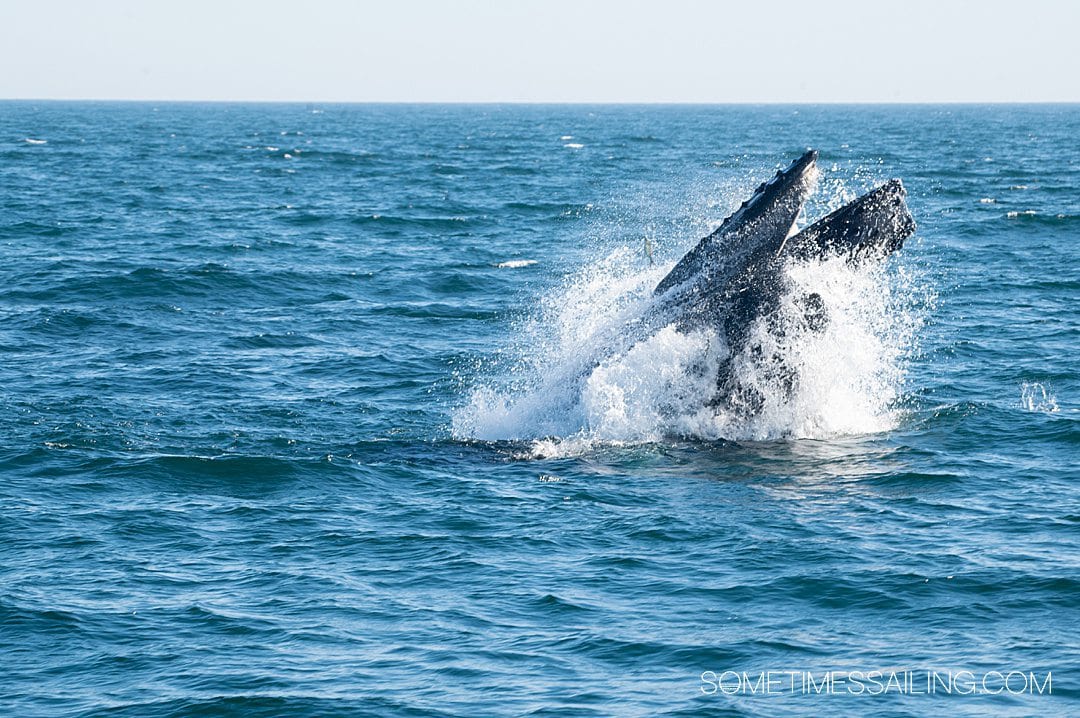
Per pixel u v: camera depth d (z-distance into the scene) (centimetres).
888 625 5253
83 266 15800
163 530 6438
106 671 4875
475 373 10162
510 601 5544
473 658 4978
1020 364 10212
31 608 5409
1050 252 17888
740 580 5744
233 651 5044
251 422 8569
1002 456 7669
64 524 6488
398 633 5216
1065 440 7975
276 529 6462
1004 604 5416
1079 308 13038
